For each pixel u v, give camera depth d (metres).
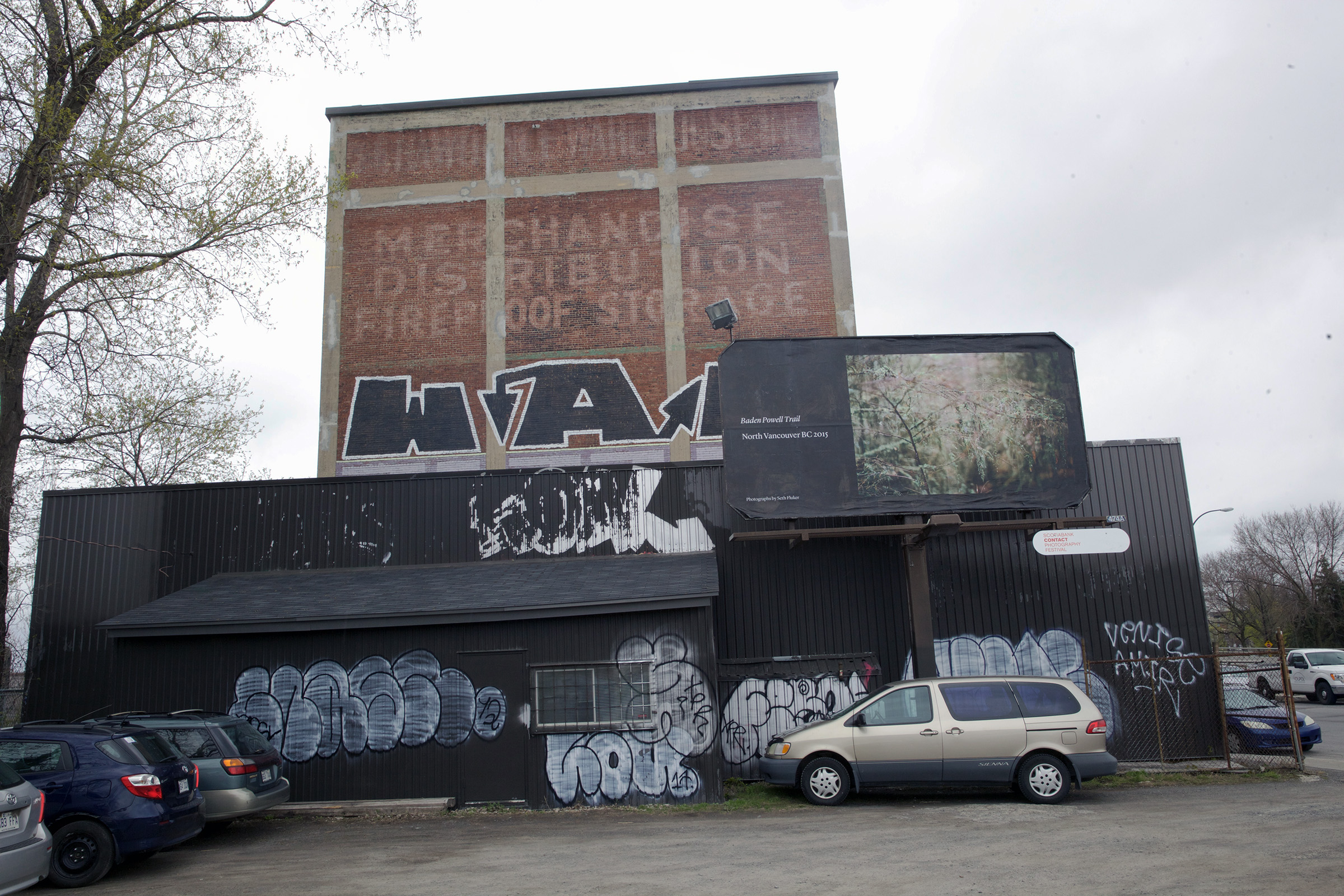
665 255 29.11
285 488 17.17
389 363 28.77
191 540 17.05
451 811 13.62
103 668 16.53
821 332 28.42
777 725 15.34
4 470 15.73
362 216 29.88
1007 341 16.22
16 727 10.25
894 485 15.60
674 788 13.59
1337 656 33.22
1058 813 11.16
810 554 16.11
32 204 15.37
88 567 17.02
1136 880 7.57
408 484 17.03
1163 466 16.48
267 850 10.91
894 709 12.48
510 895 7.86
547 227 29.53
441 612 14.16
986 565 16.12
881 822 11.00
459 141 30.27
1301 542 65.88
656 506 16.62
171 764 10.15
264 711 14.43
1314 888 7.16
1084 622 15.93
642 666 14.01
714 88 30.28
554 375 28.41
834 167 29.66
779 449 15.66
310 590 15.63
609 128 30.20
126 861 10.43
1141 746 15.55
